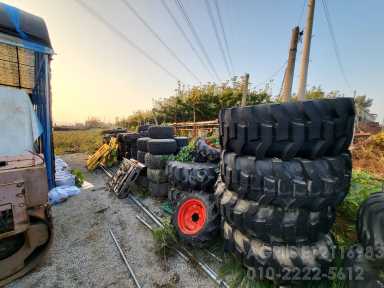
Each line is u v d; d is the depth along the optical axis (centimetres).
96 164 648
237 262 186
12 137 294
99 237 251
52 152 402
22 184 162
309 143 140
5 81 424
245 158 160
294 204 139
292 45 528
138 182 441
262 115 147
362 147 629
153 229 261
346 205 208
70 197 398
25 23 318
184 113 1533
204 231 203
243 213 156
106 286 173
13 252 174
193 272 188
